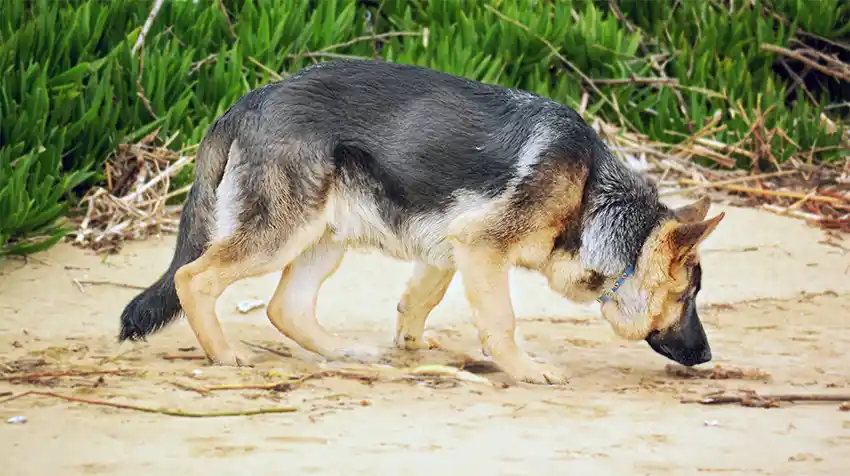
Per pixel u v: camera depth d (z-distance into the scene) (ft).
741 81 81.41
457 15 81.20
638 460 32.27
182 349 46.57
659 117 78.23
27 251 56.95
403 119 43.11
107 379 39.93
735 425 36.14
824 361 46.91
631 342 50.44
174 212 63.62
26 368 41.47
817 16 86.43
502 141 42.78
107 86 64.80
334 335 46.93
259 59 73.41
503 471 31.04
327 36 76.79
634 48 80.94
